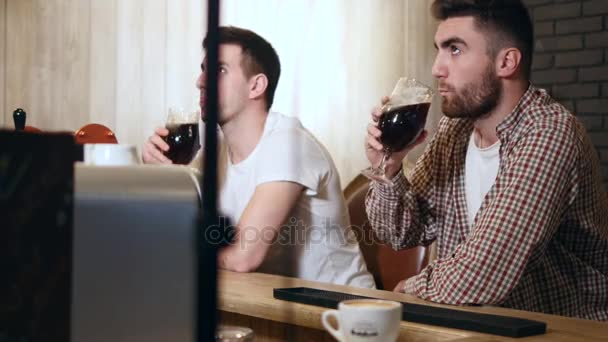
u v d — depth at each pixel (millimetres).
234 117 1936
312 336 1183
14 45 3154
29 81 3182
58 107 3229
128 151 1171
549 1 4152
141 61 3377
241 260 1728
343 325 943
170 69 3434
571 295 1707
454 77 1687
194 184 371
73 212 344
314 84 3832
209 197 332
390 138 1596
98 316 363
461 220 1802
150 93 3396
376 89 4043
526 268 1585
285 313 1188
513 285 1446
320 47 3854
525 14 1666
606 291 1706
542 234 1498
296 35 3783
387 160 1743
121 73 3344
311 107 3820
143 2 3373
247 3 3623
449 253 1850
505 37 1647
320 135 3855
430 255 2131
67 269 334
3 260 320
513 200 1500
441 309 1208
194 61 3484
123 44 3342
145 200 364
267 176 1868
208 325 338
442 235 1868
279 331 1221
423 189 1872
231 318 1287
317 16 3844
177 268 360
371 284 2012
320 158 1939
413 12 4148
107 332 363
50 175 329
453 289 1419
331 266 1934
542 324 1072
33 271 326
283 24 3748
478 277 1424
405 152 1769
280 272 1848
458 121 1814
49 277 330
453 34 1677
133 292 362
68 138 334
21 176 323
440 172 1855
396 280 2156
